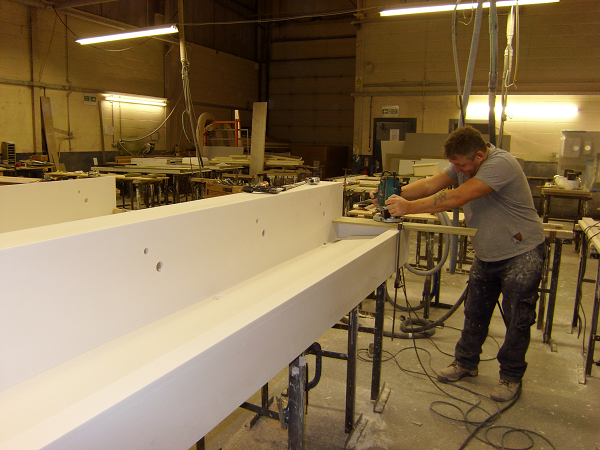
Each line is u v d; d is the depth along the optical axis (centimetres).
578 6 782
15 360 104
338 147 1209
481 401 221
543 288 302
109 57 916
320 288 125
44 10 787
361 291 160
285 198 210
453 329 311
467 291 239
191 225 155
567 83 805
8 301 101
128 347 124
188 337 131
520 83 830
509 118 845
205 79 1169
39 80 790
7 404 96
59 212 271
